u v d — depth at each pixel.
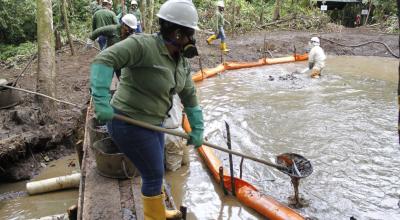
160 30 2.60
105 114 2.48
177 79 2.78
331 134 6.90
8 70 12.13
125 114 2.80
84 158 4.96
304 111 8.17
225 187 5.06
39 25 8.03
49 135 7.15
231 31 18.67
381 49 15.58
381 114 7.93
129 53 2.52
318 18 20.73
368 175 5.45
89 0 18.75
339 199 4.84
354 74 11.73
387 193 4.98
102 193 4.13
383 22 21.02
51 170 6.72
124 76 2.82
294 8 22.84
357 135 6.83
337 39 17.17
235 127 7.32
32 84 10.09
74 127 7.51
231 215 4.62
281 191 5.08
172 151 5.61
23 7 16.19
